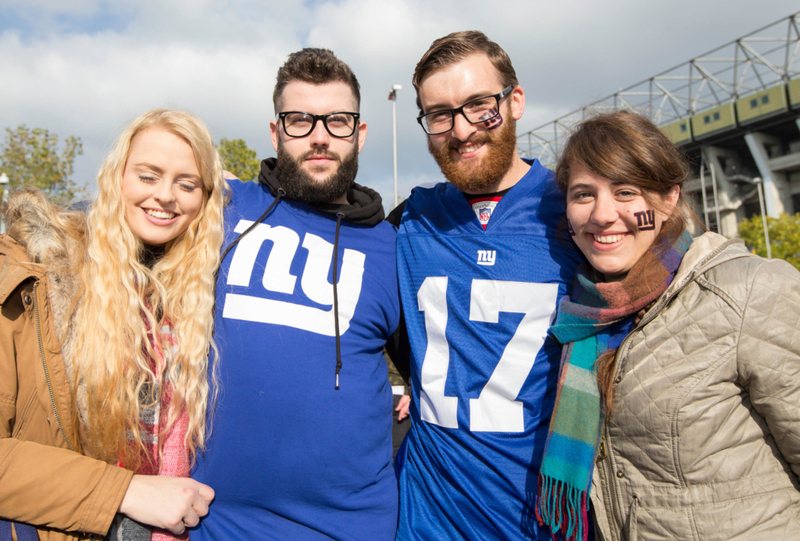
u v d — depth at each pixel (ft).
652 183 4.61
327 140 6.06
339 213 6.31
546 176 6.24
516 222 6.01
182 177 5.04
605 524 4.80
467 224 6.18
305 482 5.18
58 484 4.07
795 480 4.31
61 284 4.43
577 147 4.93
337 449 5.29
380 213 6.68
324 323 5.63
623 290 4.71
